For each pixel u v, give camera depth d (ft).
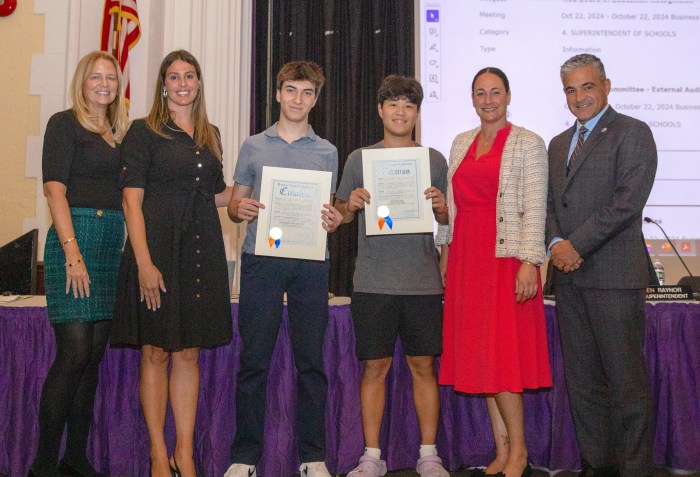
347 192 7.76
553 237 7.23
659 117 13.88
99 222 7.00
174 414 7.15
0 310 7.63
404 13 14.11
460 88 13.98
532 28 14.02
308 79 7.18
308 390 7.25
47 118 12.15
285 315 7.82
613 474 7.22
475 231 7.17
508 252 6.92
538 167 7.07
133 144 6.81
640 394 6.89
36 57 12.23
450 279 7.38
